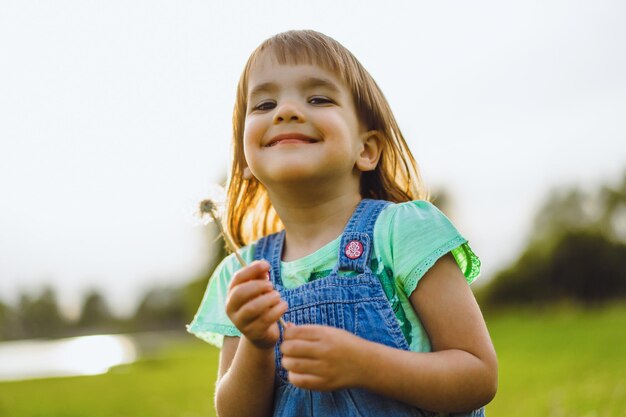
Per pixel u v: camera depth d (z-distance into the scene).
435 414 1.72
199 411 5.73
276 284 1.90
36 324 37.81
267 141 1.86
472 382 1.65
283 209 1.94
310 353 1.54
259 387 1.72
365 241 1.83
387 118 2.10
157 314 36.88
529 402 4.93
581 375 6.12
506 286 26.78
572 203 27.08
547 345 10.15
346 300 1.77
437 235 1.79
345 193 1.93
